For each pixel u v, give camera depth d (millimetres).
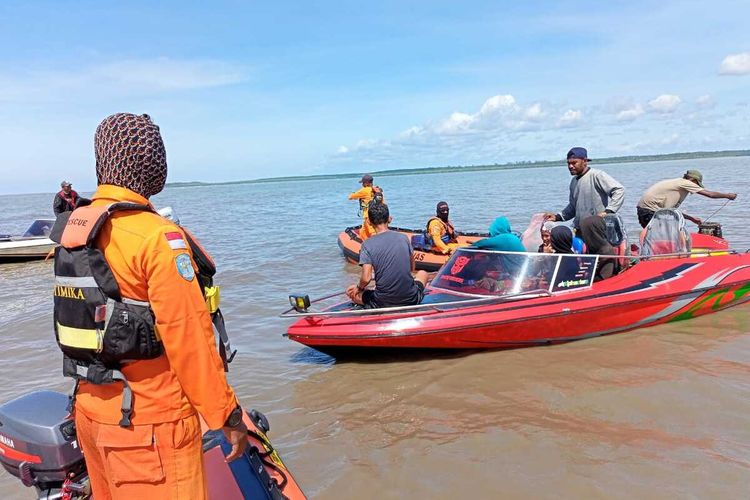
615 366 5086
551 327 5582
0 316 8484
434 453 3871
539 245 7371
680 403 4301
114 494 1845
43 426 2459
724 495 3215
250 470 2496
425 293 6238
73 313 1734
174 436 1794
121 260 1680
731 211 15953
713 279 6215
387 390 4922
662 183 7789
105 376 1739
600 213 6680
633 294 5844
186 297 1689
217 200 54938
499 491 3408
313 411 4621
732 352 5262
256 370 5590
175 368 1711
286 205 37594
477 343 5531
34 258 14750
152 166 1809
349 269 10859
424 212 23844
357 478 3629
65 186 10023
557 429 4066
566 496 3316
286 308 7984
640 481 3398
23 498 3613
